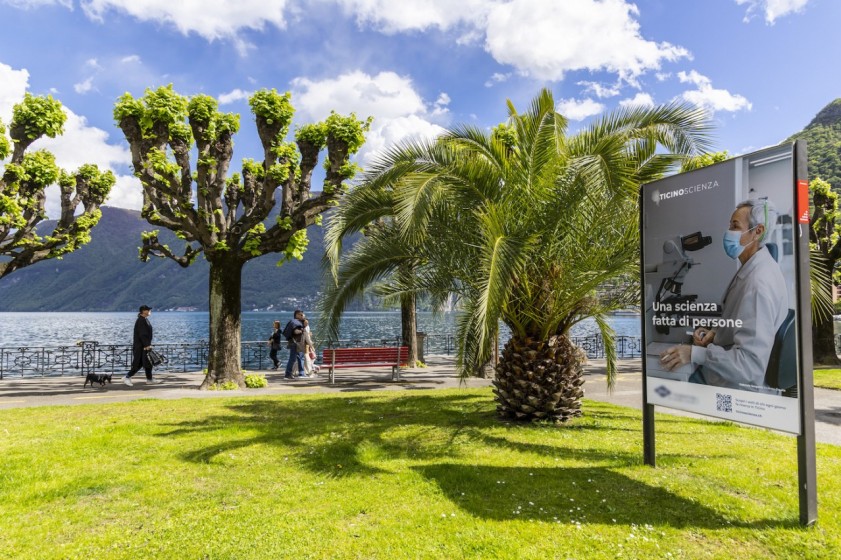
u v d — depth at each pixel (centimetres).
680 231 473
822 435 673
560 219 665
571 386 750
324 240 747
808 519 364
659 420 766
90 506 408
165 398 980
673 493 432
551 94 679
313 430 677
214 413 806
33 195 1344
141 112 1078
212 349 1152
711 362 438
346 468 507
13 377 1462
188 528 364
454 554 323
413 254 758
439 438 634
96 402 939
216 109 1148
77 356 1661
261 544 338
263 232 1293
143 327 1240
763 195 397
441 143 706
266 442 612
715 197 438
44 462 526
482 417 774
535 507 401
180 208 1114
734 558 318
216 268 1163
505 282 525
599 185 595
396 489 444
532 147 700
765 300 393
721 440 632
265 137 1163
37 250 1377
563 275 697
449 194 682
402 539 344
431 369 1551
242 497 428
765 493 432
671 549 330
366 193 729
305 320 1400
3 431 669
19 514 393
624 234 682
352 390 1112
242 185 1372
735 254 419
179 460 538
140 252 1382
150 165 1080
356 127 1185
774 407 384
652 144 706
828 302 670
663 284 492
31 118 1262
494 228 581
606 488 445
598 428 702
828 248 1805
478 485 452
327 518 381
